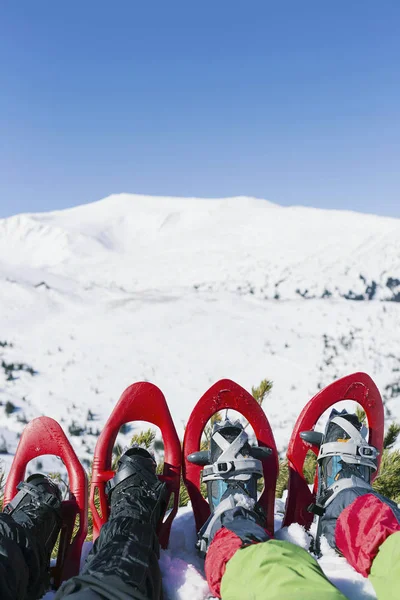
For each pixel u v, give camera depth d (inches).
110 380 4992.6
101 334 6540.4
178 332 6638.8
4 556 56.6
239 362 5590.6
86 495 79.4
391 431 137.5
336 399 92.8
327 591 46.5
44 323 6894.7
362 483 73.5
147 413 90.0
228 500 72.6
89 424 2664.9
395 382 4306.1
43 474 79.0
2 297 7672.2
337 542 66.4
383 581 53.9
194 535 82.9
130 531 61.6
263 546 54.9
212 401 92.6
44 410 3823.8
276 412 1705.2
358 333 6309.1
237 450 80.5
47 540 71.5
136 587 51.7
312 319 7081.7
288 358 5511.8
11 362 5206.7
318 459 82.3
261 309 7534.5
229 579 54.1
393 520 59.9
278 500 106.7
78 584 52.1
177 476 87.1
